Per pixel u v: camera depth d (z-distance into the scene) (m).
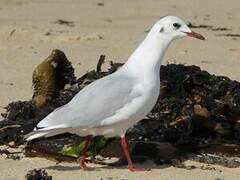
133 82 10.05
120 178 9.80
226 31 23.98
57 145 10.98
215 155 10.94
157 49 10.21
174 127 11.34
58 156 10.66
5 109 13.24
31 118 12.13
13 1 30.58
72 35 22.16
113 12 28.34
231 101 11.73
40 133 9.74
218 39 22.34
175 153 10.84
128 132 11.32
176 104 11.62
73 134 11.08
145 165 10.53
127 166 10.45
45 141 11.04
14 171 10.05
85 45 21.12
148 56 10.20
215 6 30.14
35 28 23.30
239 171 10.26
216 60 18.83
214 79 12.08
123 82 10.02
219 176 9.99
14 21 25.28
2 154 10.91
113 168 10.34
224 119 11.41
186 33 10.27
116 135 10.21
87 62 18.30
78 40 21.83
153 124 11.37
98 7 29.67
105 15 27.53
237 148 10.98
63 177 9.80
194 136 11.30
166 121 11.45
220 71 17.31
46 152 10.73
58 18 26.42
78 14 27.64
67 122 9.74
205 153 10.97
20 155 10.88
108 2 31.14
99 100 9.89
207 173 10.12
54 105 12.17
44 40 21.64
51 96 12.52
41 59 18.89
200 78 11.96
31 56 19.27
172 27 10.23
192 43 21.45
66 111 9.88
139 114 10.06
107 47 20.81
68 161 10.61
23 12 27.98
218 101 11.72
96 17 26.92
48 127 9.71
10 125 11.94
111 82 10.05
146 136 11.30
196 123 11.27
